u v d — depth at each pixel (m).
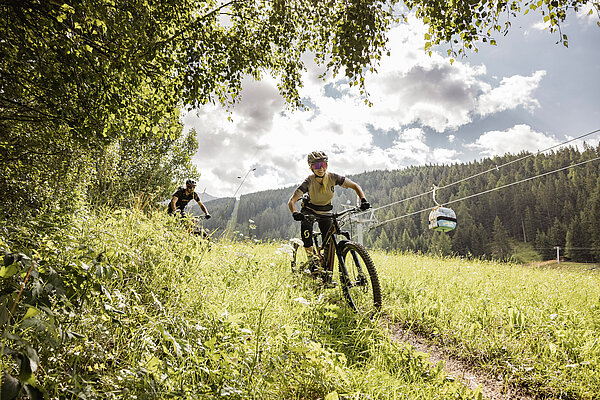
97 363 1.77
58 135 5.26
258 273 4.52
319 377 2.26
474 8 4.20
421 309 4.30
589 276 7.35
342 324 3.47
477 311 4.21
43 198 5.38
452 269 7.63
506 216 113.44
